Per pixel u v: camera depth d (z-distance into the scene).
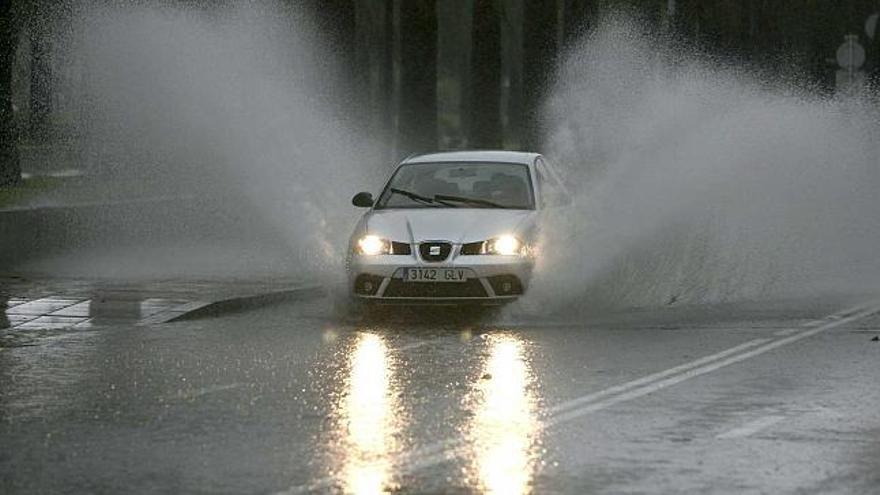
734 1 131.25
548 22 109.38
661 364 34.03
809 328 40.44
